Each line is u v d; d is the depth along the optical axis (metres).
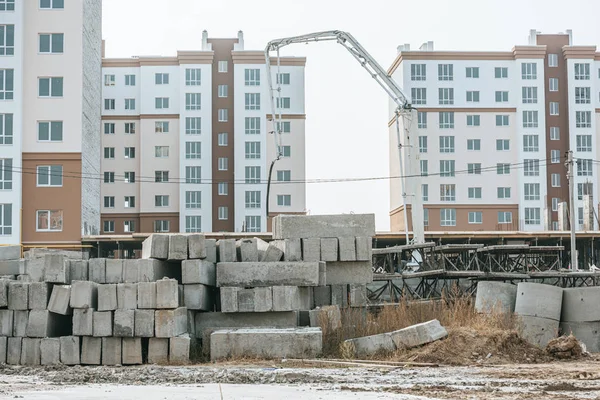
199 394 15.95
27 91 68.44
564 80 101.38
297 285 25.98
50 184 68.00
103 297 23.75
